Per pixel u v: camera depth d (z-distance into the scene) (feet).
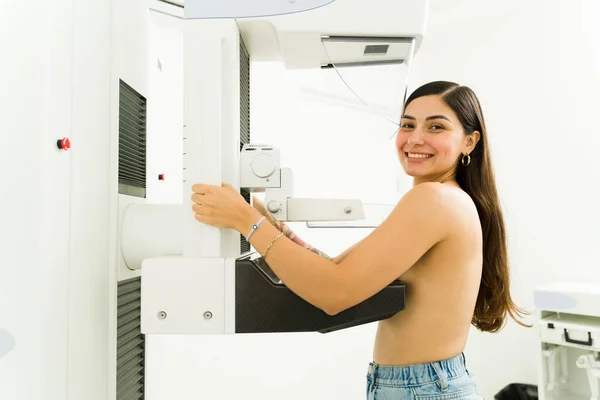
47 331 2.44
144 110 3.85
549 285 5.52
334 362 6.47
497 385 6.50
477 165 3.06
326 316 2.60
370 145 6.57
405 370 2.62
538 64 6.26
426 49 6.93
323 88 3.67
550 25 6.18
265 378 6.20
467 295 2.65
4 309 2.29
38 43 2.39
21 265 2.34
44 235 2.41
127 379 3.69
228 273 2.59
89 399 2.88
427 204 2.48
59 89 2.55
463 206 2.62
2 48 2.28
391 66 3.08
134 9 3.56
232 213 2.58
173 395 5.21
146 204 3.39
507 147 6.46
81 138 2.77
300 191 6.47
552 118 6.17
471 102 2.89
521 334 6.33
